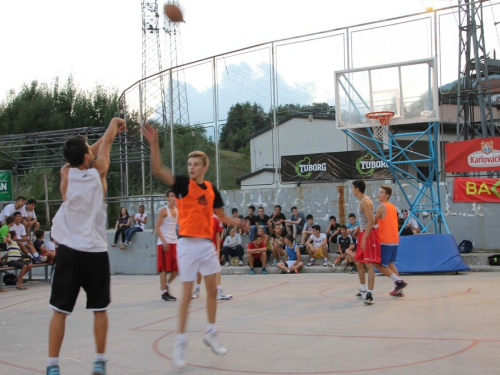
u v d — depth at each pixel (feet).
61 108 119.44
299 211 54.49
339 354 16.38
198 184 16.53
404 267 40.70
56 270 13.37
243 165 59.67
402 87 44.55
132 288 38.42
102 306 13.69
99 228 13.84
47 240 55.36
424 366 14.65
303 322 22.09
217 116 61.41
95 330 13.78
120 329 22.22
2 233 41.96
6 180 59.52
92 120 118.62
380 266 28.27
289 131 57.36
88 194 13.56
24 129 108.06
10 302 33.73
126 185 68.23
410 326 20.34
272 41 58.44
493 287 31.35
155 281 43.75
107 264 13.92
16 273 47.83
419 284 34.09
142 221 54.29
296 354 16.60
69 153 13.52
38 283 46.06
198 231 16.29
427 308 24.41
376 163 52.95
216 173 61.05
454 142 49.42
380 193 27.91
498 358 15.33
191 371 15.06
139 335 20.76
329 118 55.31
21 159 61.41
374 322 21.43
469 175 51.85
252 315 24.38
